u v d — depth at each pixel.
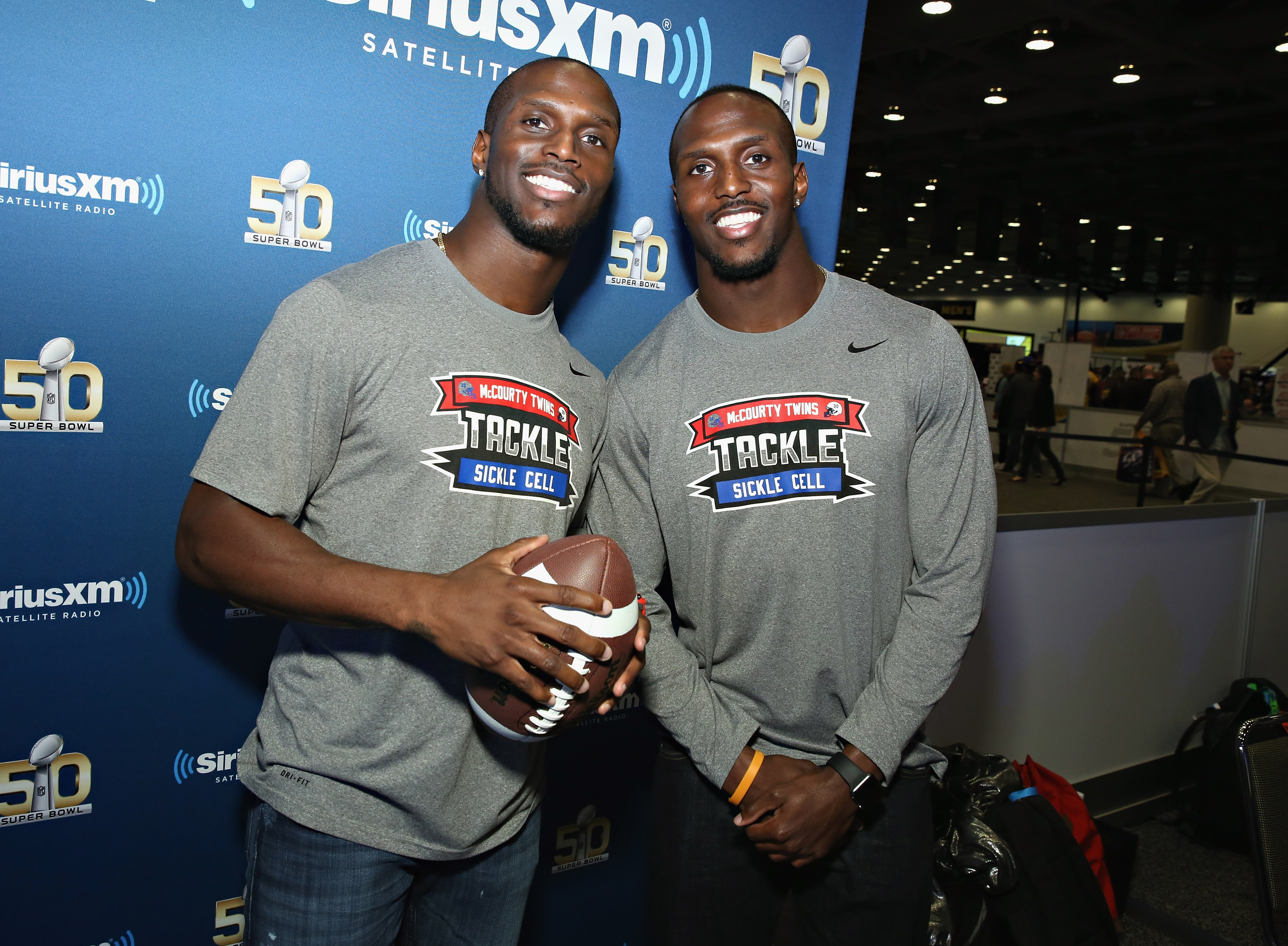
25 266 1.20
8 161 1.18
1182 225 14.02
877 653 1.27
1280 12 6.04
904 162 11.09
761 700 1.28
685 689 1.27
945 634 1.21
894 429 1.23
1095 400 13.33
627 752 1.82
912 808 1.28
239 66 1.29
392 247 1.25
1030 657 2.50
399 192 1.43
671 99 1.63
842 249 18.05
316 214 1.37
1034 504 7.97
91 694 1.31
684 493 1.28
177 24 1.25
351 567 0.93
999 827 1.79
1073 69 7.49
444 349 1.07
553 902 1.76
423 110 1.43
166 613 1.35
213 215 1.30
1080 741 2.69
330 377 1.00
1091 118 9.12
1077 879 1.81
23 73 1.17
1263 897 1.23
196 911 1.42
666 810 1.35
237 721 1.42
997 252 11.41
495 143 1.15
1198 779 2.71
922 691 1.20
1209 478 7.90
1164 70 7.60
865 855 1.26
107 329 1.26
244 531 0.94
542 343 1.20
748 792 1.21
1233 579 3.09
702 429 1.28
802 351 1.28
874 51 7.53
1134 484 9.22
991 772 1.93
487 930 1.18
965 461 1.25
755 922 1.34
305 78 1.34
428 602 0.90
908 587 1.29
